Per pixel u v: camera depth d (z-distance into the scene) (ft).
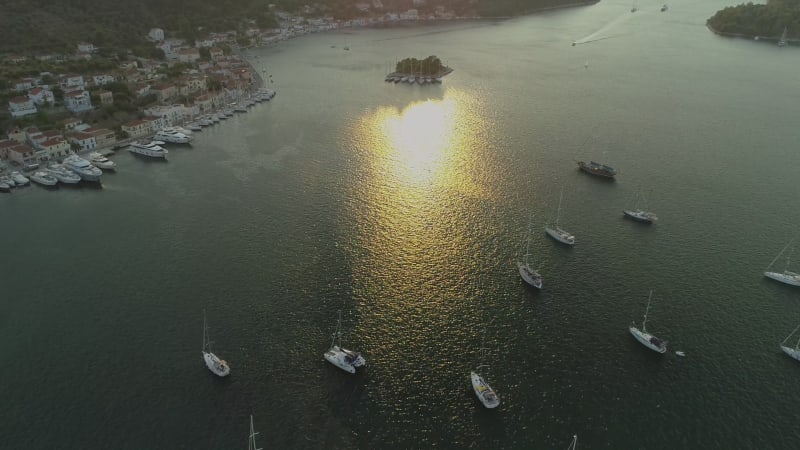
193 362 473.67
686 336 509.76
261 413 428.15
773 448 406.21
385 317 527.81
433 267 602.44
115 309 536.42
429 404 438.81
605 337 506.89
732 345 500.33
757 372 472.03
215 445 402.72
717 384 459.73
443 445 406.82
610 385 457.68
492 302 549.54
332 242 648.38
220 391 445.78
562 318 529.45
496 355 485.97
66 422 419.95
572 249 639.76
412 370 469.16
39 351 485.56
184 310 533.55
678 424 424.46
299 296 554.46
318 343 494.59
